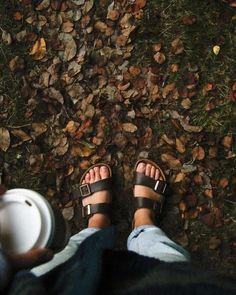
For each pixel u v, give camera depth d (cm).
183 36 185
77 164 190
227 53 182
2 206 120
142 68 187
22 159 192
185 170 183
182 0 184
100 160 189
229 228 179
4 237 118
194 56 184
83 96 190
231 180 180
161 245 154
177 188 184
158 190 183
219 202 181
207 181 182
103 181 186
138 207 183
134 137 187
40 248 108
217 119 182
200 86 184
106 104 189
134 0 187
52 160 191
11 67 192
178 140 184
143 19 187
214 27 183
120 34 188
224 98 182
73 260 105
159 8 186
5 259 90
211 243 180
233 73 182
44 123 192
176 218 183
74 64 191
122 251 108
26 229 118
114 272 106
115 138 188
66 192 190
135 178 186
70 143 190
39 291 86
